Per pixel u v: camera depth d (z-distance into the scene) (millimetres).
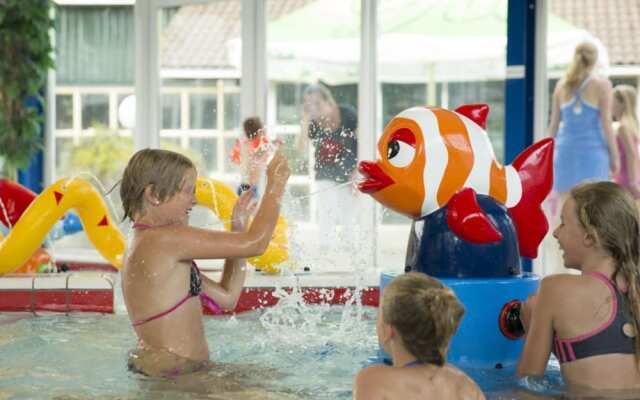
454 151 4305
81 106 10266
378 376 3068
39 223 6469
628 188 8008
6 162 9820
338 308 5934
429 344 3016
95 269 9211
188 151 9734
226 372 3959
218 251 3852
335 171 8859
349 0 8836
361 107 8773
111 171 10203
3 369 4078
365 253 8297
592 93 7898
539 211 4527
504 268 4324
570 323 3559
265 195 3975
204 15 9562
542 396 3516
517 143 8242
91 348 4559
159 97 9820
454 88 8781
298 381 3840
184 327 3885
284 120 9164
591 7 8180
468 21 8680
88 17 10172
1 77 9664
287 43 9117
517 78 8188
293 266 6883
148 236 3891
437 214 4336
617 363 3502
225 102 9531
